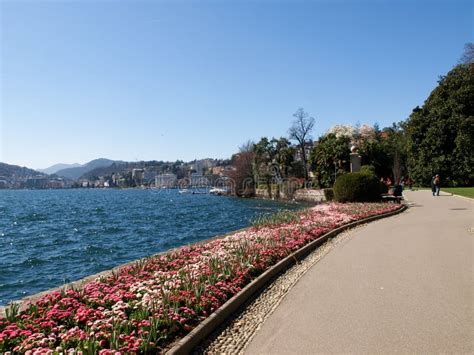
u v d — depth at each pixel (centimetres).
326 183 5872
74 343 532
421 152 5897
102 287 812
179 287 784
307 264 1113
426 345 554
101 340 535
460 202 3047
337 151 5584
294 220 1909
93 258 1995
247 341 596
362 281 899
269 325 657
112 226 3538
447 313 677
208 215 4697
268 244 1245
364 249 1291
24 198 11181
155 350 529
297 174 8425
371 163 5803
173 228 3316
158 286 805
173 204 7275
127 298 733
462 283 856
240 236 1505
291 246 1246
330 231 1620
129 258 1986
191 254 1197
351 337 591
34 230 3328
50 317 626
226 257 1077
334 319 669
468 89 5269
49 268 1780
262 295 830
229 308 715
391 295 786
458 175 5522
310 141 7775
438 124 5572
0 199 10450
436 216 2161
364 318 666
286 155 8450
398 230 1697
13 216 4825
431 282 870
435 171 5662
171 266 1043
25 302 765
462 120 5206
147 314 621
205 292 740
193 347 572
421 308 705
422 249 1248
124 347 507
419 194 4128
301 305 751
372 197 2961
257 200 7931
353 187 2947
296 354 544
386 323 640
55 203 8138
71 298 725
